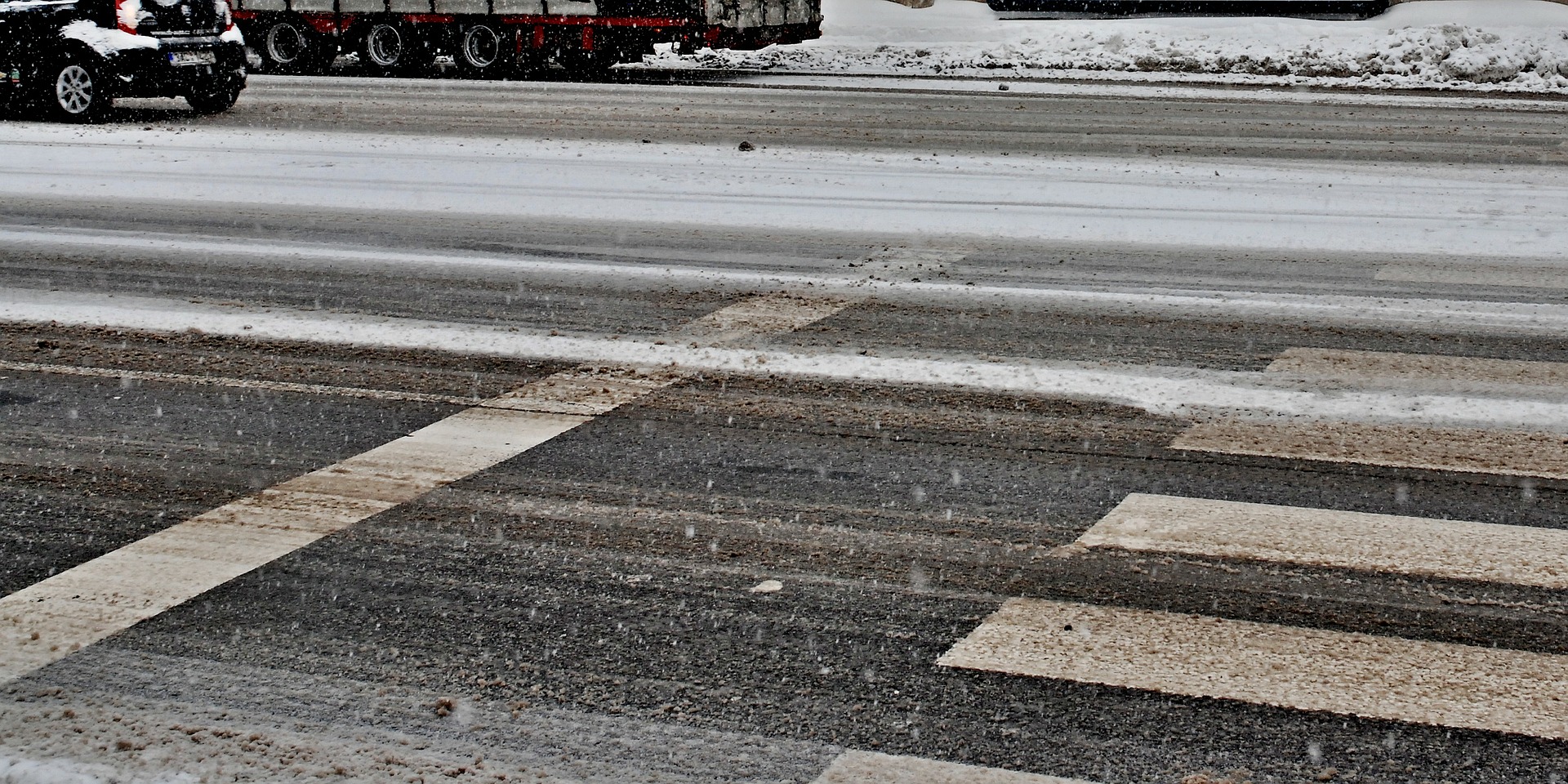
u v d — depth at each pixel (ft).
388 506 16.42
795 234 32.71
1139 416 19.76
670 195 37.52
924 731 11.61
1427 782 10.89
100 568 14.69
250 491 16.89
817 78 73.87
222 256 30.35
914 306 25.94
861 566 14.80
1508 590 14.20
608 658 12.84
